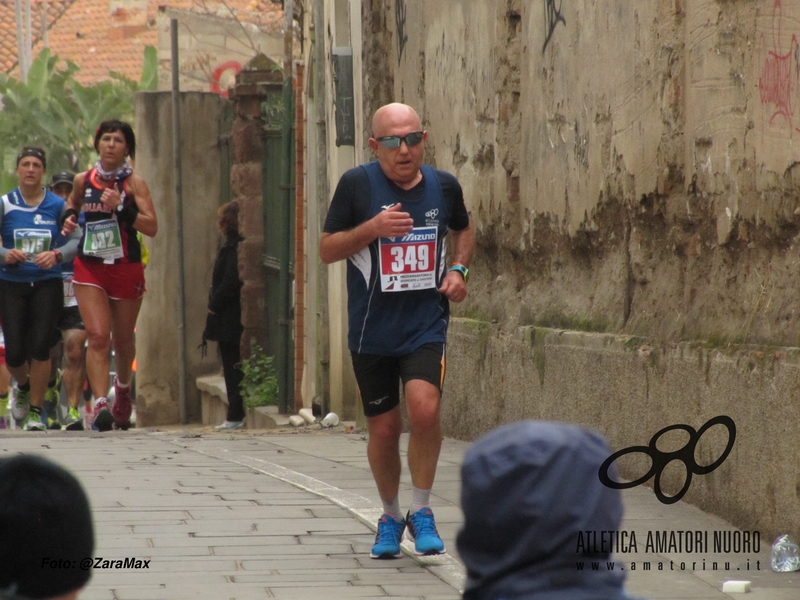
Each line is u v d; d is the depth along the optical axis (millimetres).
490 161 35531
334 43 42438
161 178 60031
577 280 30141
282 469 29000
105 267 38250
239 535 21781
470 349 35250
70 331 43688
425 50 39281
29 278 39969
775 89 21047
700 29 23609
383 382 20531
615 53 27391
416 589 18359
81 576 7883
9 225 39875
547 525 7000
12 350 40406
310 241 46469
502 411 33062
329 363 42969
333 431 38844
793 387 19797
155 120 60156
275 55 81500
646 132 25984
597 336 27562
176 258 60219
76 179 38094
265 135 53125
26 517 7723
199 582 18562
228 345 48875
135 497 24938
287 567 19625
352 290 20547
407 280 20172
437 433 20172
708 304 23594
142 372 60219
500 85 34094
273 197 51875
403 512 23641
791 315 20547
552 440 7113
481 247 36438
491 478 7066
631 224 27094
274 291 51469
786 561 19312
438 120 38812
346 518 23375
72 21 152875
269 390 50781
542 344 30344
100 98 115375
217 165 60844
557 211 30891
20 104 112875
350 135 41469
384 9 41531
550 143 31297
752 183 21938
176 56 59719
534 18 32219
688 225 24906
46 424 44031
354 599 17750
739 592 18078
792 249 20891
